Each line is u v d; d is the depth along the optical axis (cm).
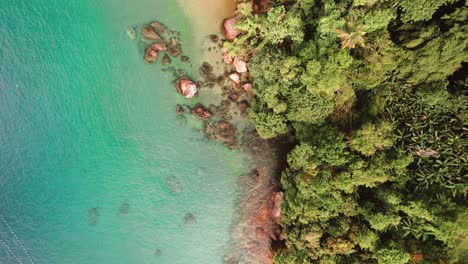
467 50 1380
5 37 1997
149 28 1959
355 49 1548
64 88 2066
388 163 1583
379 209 1661
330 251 1691
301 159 1642
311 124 1712
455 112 1591
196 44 1995
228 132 2061
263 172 2109
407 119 1670
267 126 1802
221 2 1967
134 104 2062
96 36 2000
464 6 1345
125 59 2011
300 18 1614
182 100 2042
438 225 1479
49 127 2114
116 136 2103
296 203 1711
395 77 1586
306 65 1555
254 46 1844
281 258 1847
